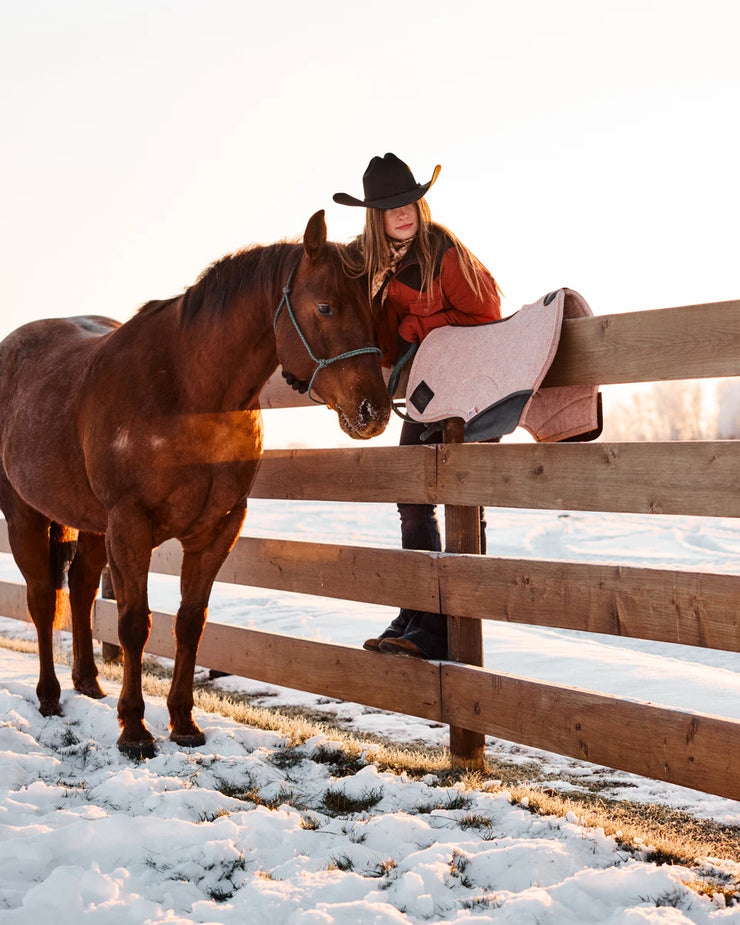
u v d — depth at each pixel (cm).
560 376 324
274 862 239
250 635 446
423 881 221
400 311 376
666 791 345
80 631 452
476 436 335
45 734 374
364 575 395
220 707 438
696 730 273
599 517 1773
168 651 501
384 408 313
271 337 346
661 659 555
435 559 361
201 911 206
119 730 381
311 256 319
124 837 242
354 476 403
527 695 324
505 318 340
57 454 389
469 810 283
